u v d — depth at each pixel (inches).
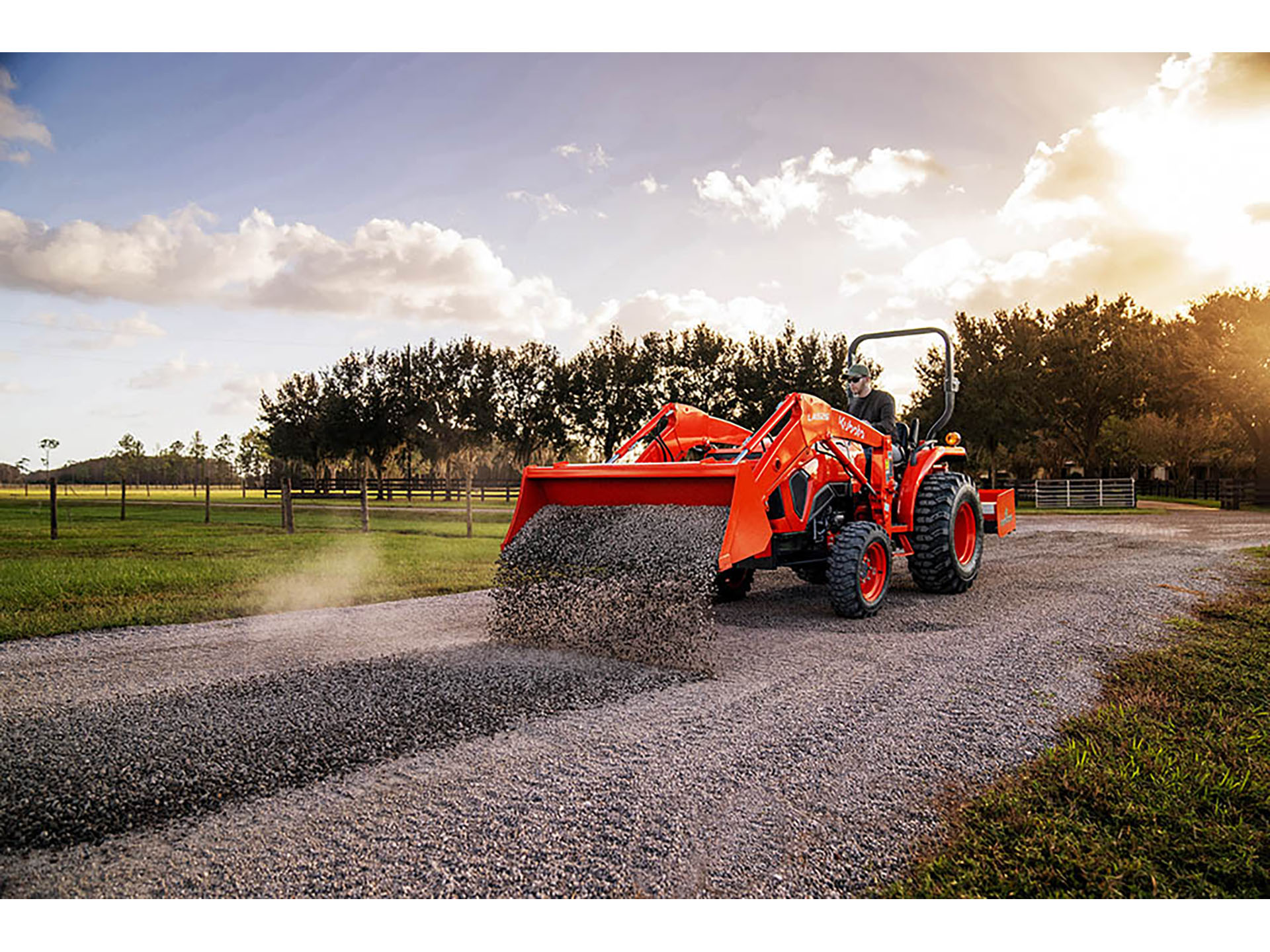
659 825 108.7
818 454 249.3
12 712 156.5
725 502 219.0
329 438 2055.9
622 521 226.5
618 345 1635.1
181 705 160.7
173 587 322.7
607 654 202.8
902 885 95.0
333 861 99.3
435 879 95.3
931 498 290.7
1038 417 1493.6
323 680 179.0
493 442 2020.2
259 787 120.8
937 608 268.4
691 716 153.5
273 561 414.9
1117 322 1547.7
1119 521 759.7
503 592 221.1
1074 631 228.1
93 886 94.3
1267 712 155.9
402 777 124.5
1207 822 109.7
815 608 268.4
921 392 1387.8
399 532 633.0
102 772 126.1
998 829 107.1
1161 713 154.6
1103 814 112.1
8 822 109.7
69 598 295.0
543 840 104.6
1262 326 1246.3
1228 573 351.9
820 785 121.5
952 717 152.7
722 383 1513.3
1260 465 1315.2
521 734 143.4
